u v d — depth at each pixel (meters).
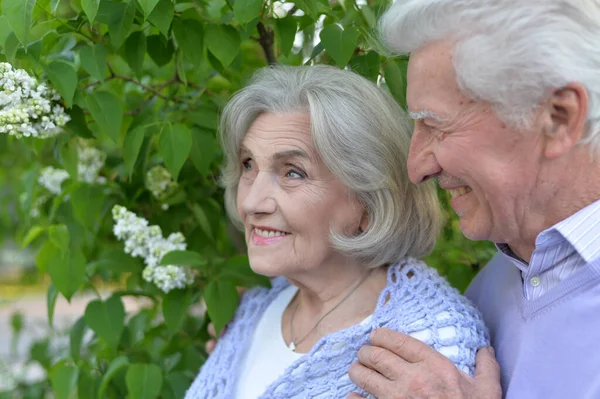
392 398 1.25
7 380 2.73
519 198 1.19
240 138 1.53
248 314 1.73
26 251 3.30
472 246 2.06
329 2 1.80
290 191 1.47
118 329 1.76
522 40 1.08
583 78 1.08
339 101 1.43
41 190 2.20
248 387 1.59
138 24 1.67
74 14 2.07
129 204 1.95
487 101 1.14
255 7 1.50
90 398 1.87
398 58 1.68
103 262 1.79
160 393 1.80
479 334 1.39
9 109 1.49
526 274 1.30
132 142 1.66
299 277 1.55
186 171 1.91
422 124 1.26
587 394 1.15
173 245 1.76
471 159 1.19
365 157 1.44
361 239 1.47
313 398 1.42
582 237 1.18
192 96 1.93
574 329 1.20
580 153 1.14
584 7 1.08
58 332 2.71
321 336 1.54
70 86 1.50
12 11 1.38
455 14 1.13
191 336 2.02
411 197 1.53
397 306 1.44
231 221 1.97
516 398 1.24
